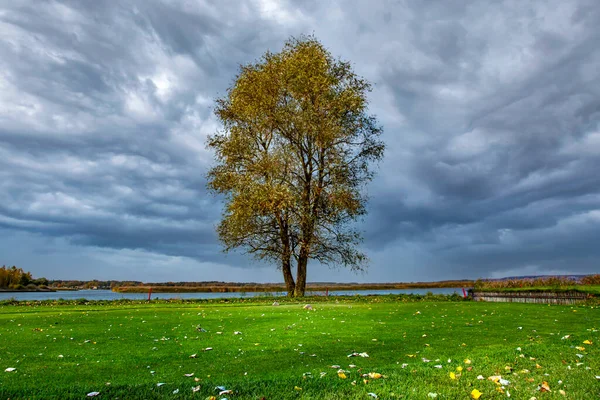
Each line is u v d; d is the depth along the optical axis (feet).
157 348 30.73
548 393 18.81
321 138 98.89
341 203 96.89
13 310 68.64
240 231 99.04
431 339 34.30
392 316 53.88
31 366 24.85
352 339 34.47
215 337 36.04
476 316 52.85
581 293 75.82
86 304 84.07
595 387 19.62
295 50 104.99
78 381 21.27
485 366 23.58
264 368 24.16
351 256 102.63
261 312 62.03
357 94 102.73
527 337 34.55
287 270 107.86
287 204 92.68
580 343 30.53
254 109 99.04
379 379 20.99
